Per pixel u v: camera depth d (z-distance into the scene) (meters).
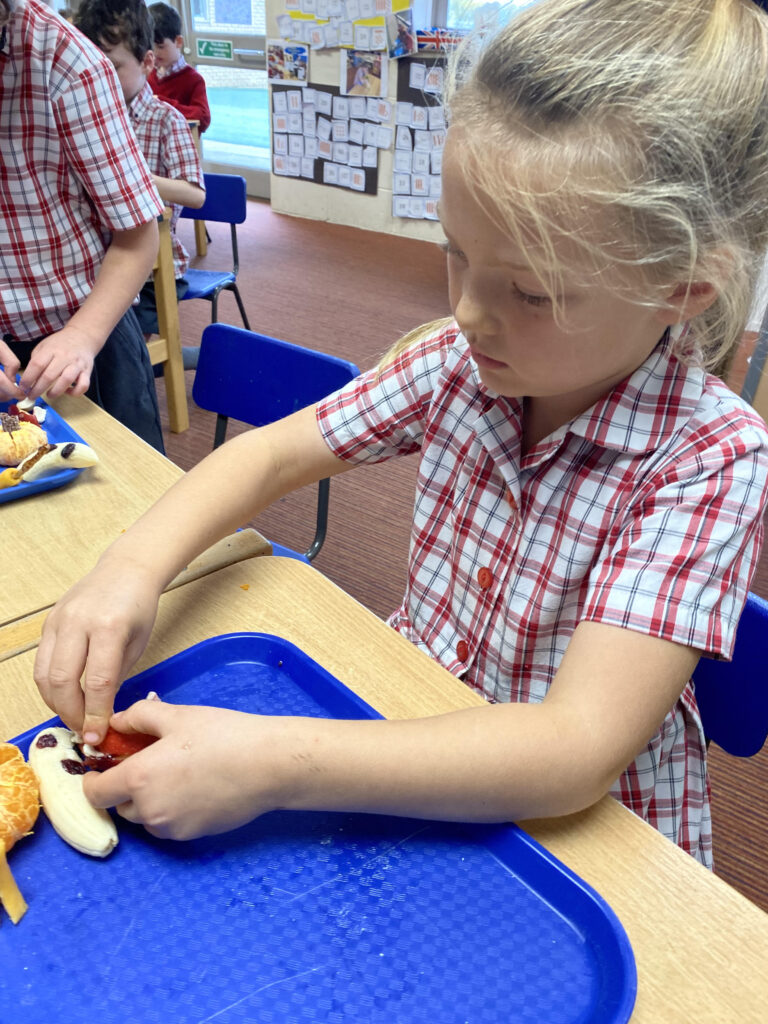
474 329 0.51
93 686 0.54
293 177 5.17
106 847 0.48
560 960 0.44
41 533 0.79
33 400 1.01
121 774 0.48
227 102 5.64
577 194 0.44
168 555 0.65
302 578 0.73
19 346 1.19
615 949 0.43
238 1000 0.41
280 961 0.43
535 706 0.52
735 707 0.79
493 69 0.48
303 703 0.60
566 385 0.54
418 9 4.19
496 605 0.74
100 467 0.91
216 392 1.38
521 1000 0.42
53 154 1.10
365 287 3.97
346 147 4.78
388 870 0.49
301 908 0.46
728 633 0.55
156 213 1.22
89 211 1.20
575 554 0.65
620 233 0.45
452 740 0.49
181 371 2.51
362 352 3.20
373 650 0.65
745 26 0.47
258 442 0.79
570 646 0.56
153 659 0.63
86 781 0.50
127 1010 0.41
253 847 0.50
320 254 4.49
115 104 1.13
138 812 0.48
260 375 1.31
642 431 0.61
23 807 0.48
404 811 0.50
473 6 0.59
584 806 0.51
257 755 0.48
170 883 0.47
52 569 0.74
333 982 0.42
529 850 0.49
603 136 0.44
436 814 0.50
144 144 2.67
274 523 2.14
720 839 1.33
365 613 0.69
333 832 0.51
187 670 0.62
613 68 0.44
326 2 4.40
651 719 0.52
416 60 4.25
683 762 0.75
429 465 0.81
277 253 4.49
